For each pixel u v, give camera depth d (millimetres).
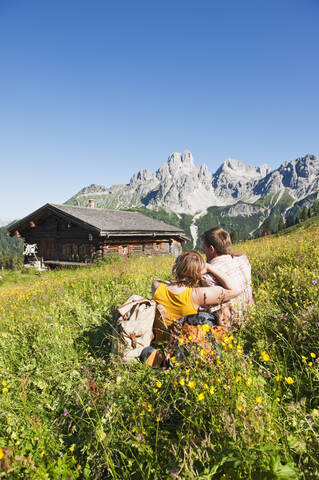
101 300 5586
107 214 25938
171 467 1792
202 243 3768
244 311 3340
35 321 4719
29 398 2895
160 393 2391
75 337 4219
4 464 1799
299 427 1873
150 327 3156
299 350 2832
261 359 2664
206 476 1547
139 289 6102
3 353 3887
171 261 11141
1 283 17547
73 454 2232
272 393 2193
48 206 22516
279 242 9578
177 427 2160
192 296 3113
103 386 2633
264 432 1737
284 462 1619
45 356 3641
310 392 2342
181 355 2705
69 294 6590
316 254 5680
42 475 1866
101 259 19422
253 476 1566
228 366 2109
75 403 2699
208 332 2777
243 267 3596
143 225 25438
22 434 2381
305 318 3070
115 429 2211
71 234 22688
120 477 1913
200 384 2092
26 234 25328
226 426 1779
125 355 3098
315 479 1556
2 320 5328
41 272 18953
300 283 4066
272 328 3184
